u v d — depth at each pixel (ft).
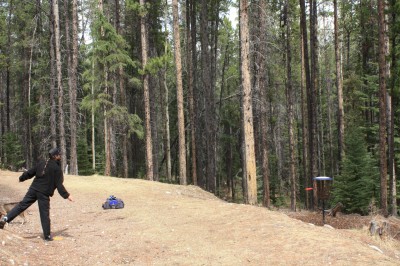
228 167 129.70
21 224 30.09
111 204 38.47
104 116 75.36
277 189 115.55
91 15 89.40
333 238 24.71
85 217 34.65
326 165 128.57
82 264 21.12
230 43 113.80
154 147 104.88
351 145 67.10
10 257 19.39
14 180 57.93
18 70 111.75
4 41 107.45
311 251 21.88
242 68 51.29
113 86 75.77
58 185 25.17
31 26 89.56
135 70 99.25
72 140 77.56
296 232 25.91
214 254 22.86
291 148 77.77
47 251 22.70
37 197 24.99
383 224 38.81
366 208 61.87
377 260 20.18
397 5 53.11
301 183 118.83
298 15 87.10
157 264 21.39
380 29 54.54
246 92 51.06
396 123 74.54
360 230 39.55
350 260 20.08
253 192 50.57
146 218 33.35
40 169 25.26
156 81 119.34
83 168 104.12
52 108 77.51
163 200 44.60
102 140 118.21
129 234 27.96
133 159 119.03
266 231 26.73
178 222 31.37
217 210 35.60
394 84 55.77
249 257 21.94
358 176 64.39
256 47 63.82
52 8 78.69
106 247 24.63
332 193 68.74
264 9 63.10
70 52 86.43
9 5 104.27
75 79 78.84
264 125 69.41
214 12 102.42
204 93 92.32
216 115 103.24
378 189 66.74
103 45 70.79
